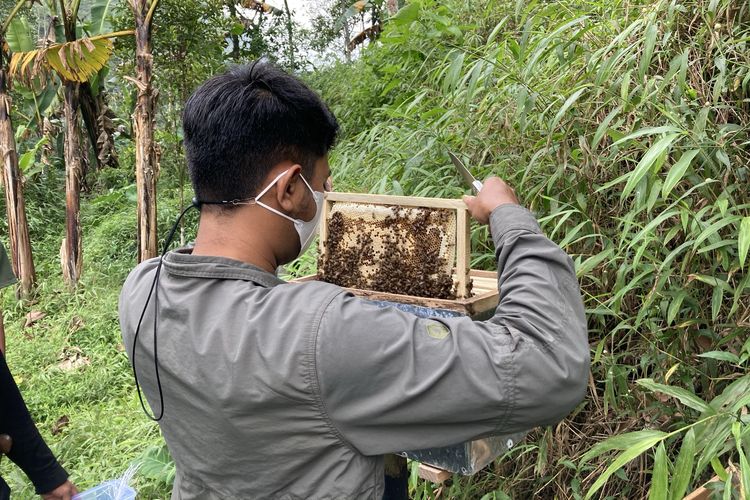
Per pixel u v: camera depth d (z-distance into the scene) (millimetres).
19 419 1824
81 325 5496
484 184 1235
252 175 1040
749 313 1796
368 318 953
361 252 1678
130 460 3145
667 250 1853
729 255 1920
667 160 2045
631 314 2107
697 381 1966
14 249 6457
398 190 2648
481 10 4176
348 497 977
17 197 6449
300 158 1074
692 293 1915
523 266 1024
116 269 6758
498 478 2164
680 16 2189
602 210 2227
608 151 2264
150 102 5891
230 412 981
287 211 1076
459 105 2918
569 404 953
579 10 2654
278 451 983
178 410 1065
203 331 1013
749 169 1848
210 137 1033
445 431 963
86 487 3006
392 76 4902
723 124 1968
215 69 7000
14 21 7223
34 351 5082
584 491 2033
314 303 970
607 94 2207
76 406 4266
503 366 916
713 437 1353
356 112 5613
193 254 1083
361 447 973
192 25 6500
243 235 1066
